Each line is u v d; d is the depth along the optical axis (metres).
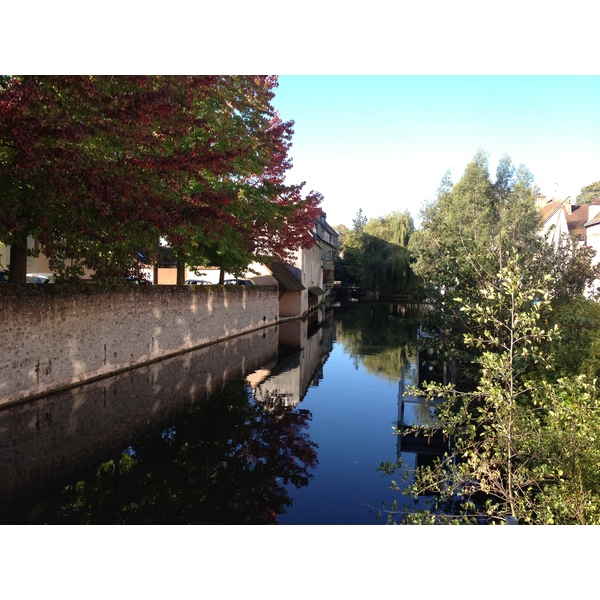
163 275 30.53
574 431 4.78
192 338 18.94
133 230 11.56
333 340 25.39
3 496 6.57
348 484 7.34
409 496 6.86
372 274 54.78
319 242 49.09
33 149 8.43
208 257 20.06
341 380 15.52
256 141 17.20
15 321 10.41
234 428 10.08
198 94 11.62
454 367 9.68
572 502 4.55
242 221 17.86
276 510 6.38
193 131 14.42
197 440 9.23
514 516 4.51
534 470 5.02
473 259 8.60
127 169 10.53
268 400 12.65
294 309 34.31
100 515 6.05
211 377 14.92
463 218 33.06
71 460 7.95
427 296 9.65
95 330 13.11
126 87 9.28
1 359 10.12
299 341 24.27
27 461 7.80
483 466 5.23
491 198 40.56
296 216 21.91
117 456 8.24
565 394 5.36
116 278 13.18
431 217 46.06
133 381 13.44
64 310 11.86
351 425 10.54
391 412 11.68
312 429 10.21
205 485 7.18
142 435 9.34
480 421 5.52
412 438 9.40
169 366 15.79
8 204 9.92
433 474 5.77
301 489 7.12
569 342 8.18
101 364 13.42
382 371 17.17
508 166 43.28
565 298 9.97
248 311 24.95
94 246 12.30
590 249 10.35
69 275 13.38
